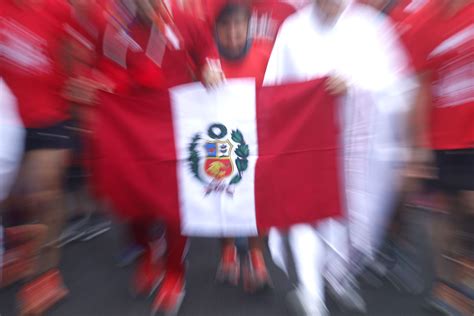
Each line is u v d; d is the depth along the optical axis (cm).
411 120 394
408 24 385
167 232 376
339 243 387
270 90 362
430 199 420
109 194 376
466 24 360
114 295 403
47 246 391
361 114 375
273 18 497
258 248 405
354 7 384
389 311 384
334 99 363
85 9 377
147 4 361
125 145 369
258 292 401
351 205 381
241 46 367
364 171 382
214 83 358
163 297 377
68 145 397
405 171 407
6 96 374
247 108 362
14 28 365
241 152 364
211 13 367
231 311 379
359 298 390
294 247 373
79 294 404
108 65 380
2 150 378
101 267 449
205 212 368
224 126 363
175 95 364
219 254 466
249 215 367
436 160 389
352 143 374
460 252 394
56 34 376
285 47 377
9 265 412
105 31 376
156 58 368
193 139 365
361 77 373
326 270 390
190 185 367
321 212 369
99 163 372
